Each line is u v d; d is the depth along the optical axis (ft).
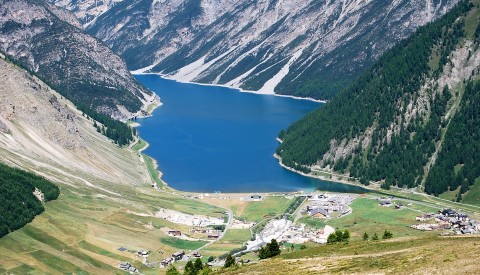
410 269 491.72
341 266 559.79
